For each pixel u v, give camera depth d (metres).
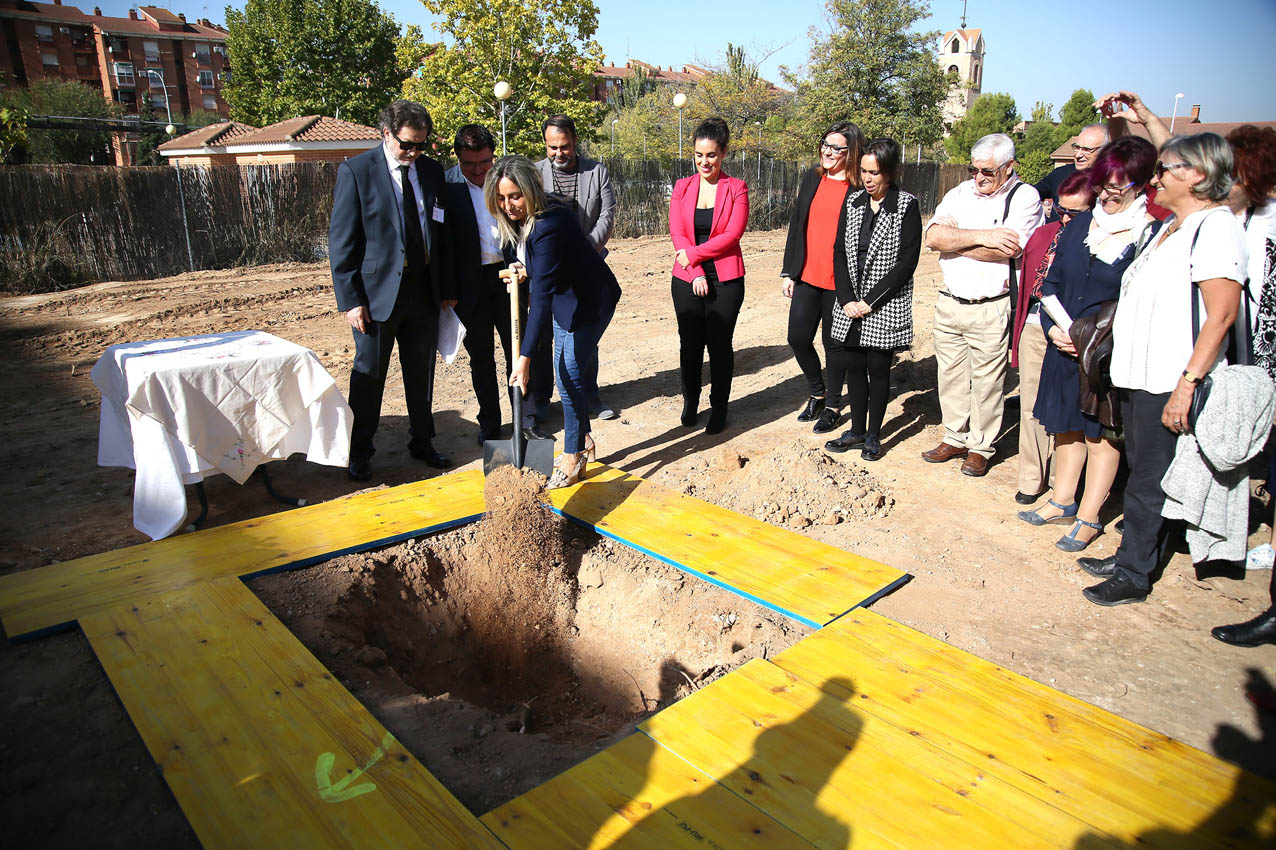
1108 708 2.74
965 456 5.09
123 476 4.87
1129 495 3.32
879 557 3.83
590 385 5.90
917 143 33.59
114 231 13.14
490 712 3.11
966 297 4.53
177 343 4.27
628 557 3.86
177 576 3.46
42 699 2.72
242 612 3.18
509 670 3.63
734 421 5.96
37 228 12.45
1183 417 2.97
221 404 3.95
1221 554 3.20
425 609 3.78
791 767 2.38
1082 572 3.67
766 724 2.57
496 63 27.91
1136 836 2.15
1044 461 4.33
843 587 3.46
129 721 2.61
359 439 4.80
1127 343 3.15
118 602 3.24
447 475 4.76
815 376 5.75
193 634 3.02
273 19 36.50
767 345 8.48
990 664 2.91
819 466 4.46
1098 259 3.52
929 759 2.43
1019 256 4.29
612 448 5.38
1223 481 3.08
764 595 3.39
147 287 12.20
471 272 4.97
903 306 4.80
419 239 4.66
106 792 2.33
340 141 26.16
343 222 4.43
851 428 5.27
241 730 2.53
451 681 3.55
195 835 2.15
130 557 3.63
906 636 3.09
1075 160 4.88
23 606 3.20
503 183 3.78
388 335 4.68
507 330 5.32
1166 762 2.42
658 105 38.59
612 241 19.39
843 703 2.68
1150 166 3.36
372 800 2.26
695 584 3.59
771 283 12.85
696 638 3.38
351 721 2.59
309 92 37.06
